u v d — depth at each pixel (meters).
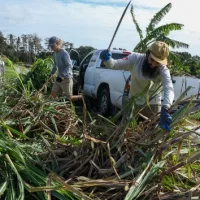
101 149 3.49
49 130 4.31
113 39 4.25
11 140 3.58
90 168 3.29
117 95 7.89
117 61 4.33
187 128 3.65
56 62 7.50
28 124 4.36
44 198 2.85
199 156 3.09
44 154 3.55
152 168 3.09
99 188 3.08
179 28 9.98
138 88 4.38
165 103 3.55
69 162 3.42
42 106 4.79
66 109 5.20
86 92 9.73
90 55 10.31
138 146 3.47
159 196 3.00
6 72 8.23
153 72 4.10
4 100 5.42
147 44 9.20
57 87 7.51
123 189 2.97
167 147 3.30
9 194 2.87
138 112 3.89
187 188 3.26
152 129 3.68
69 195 2.86
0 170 3.09
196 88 7.34
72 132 4.46
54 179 2.96
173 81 7.20
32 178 3.04
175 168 3.09
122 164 3.31
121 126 3.71
